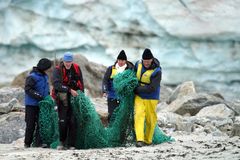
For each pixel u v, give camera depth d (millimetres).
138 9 89312
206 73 87938
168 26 88375
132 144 32188
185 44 88438
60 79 31438
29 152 29328
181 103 49969
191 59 88250
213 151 26328
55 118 32750
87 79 57938
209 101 50062
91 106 31953
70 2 90312
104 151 28406
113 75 34188
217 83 87688
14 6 90812
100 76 59094
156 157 25516
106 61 89938
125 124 32156
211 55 87750
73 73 31703
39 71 32844
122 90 31703
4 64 90812
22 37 90625
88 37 90438
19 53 91188
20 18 91000
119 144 32344
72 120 31562
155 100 31766
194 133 38500
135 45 89562
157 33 89062
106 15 90250
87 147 32125
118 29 89938
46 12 90938
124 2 89750
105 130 32406
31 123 32656
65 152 28500
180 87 57750
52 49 90688
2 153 29734
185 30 87938
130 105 32031
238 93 86625
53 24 91062
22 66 90625
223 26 87625
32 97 32500
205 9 88562
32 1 90750
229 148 27172
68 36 90750
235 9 88438
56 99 31484
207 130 39375
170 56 88812
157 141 32344
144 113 31516
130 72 31906
